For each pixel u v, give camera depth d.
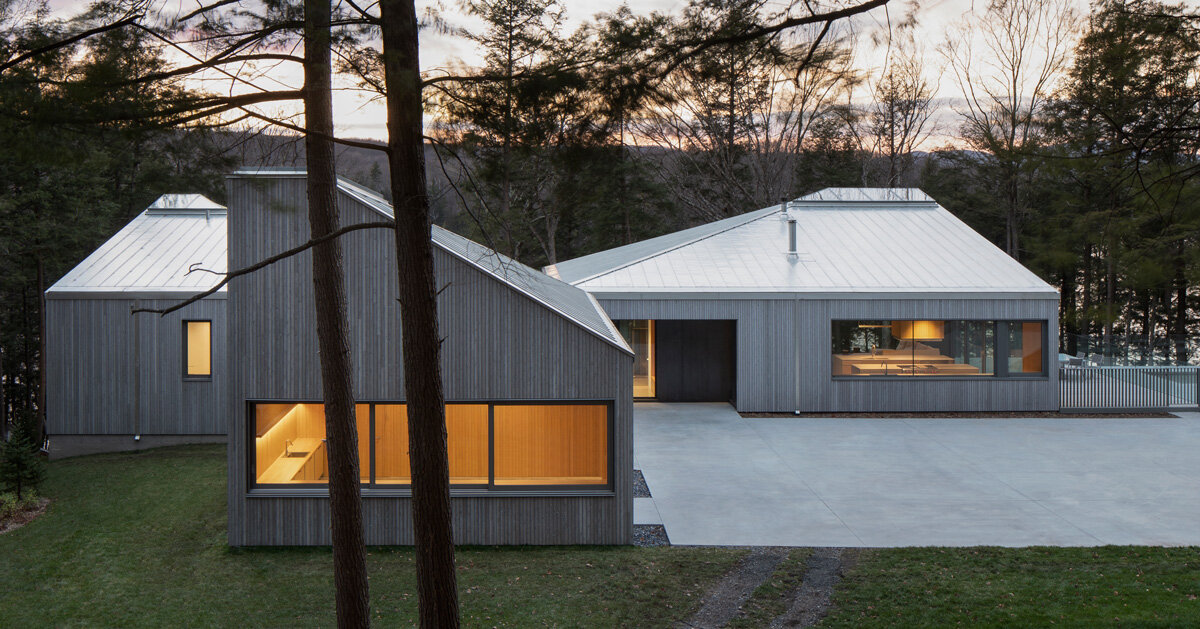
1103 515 13.27
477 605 9.76
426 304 6.99
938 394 22.20
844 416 21.92
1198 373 22.58
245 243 11.76
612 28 5.87
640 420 21.41
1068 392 22.41
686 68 5.93
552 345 11.95
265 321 11.81
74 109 5.71
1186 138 6.96
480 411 12.05
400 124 6.71
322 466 11.91
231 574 10.91
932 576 10.45
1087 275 34.34
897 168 40.75
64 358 19.77
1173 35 6.36
